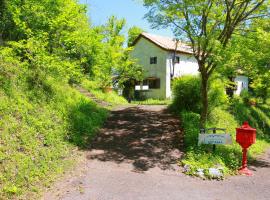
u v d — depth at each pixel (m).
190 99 16.70
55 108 11.61
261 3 11.96
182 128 14.00
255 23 12.78
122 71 28.91
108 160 9.95
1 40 12.95
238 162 10.88
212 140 10.88
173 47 31.09
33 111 10.19
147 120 15.30
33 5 12.22
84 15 18.44
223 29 12.32
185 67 32.38
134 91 32.53
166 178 8.74
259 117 22.38
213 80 16.22
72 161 9.16
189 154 10.50
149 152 11.03
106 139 12.12
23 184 6.95
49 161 8.45
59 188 7.33
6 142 7.93
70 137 10.67
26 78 11.41
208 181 8.77
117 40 27.36
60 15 12.58
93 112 14.56
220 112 18.62
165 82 30.30
